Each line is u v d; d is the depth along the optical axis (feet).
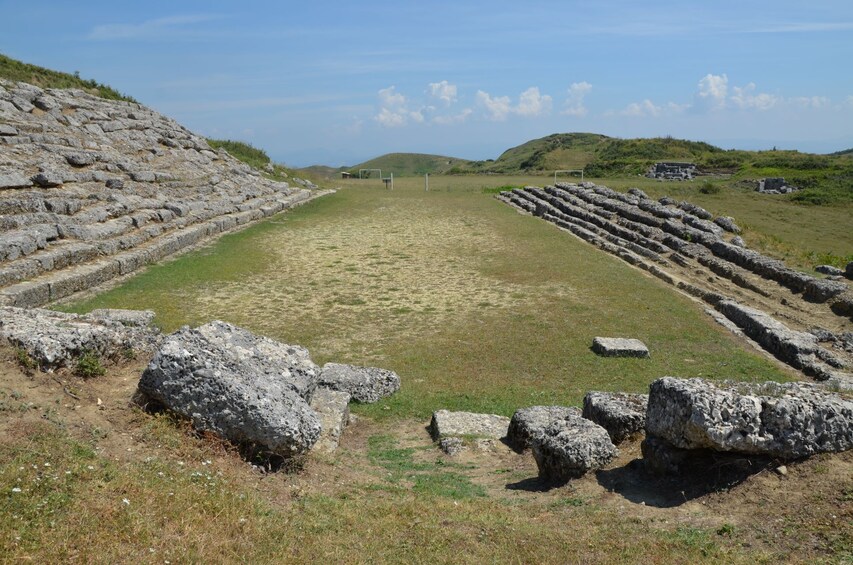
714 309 61.93
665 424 25.50
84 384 27.07
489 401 40.04
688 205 104.22
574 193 130.52
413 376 43.86
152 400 26.43
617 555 20.25
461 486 27.94
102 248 65.57
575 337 52.06
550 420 32.83
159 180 98.48
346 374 40.19
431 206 127.85
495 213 120.88
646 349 48.14
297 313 57.00
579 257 83.61
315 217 110.83
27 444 21.44
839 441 24.09
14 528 17.53
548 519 23.62
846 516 20.43
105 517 18.98
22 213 65.72
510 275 73.20
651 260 82.12
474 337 51.70
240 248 82.53
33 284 52.39
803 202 152.15
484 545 21.22
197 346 27.37
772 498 22.50
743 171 203.10
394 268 76.02
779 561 19.12
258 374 28.27
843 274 68.08
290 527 21.15
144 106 132.16
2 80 102.47
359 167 407.23
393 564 19.79
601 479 26.66
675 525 22.12
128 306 54.95
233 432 25.68
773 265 69.21
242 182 120.78
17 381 25.05
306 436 26.23
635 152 258.37
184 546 18.63
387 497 25.48
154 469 22.59
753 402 24.04
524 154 365.20
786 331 51.52
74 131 100.01
